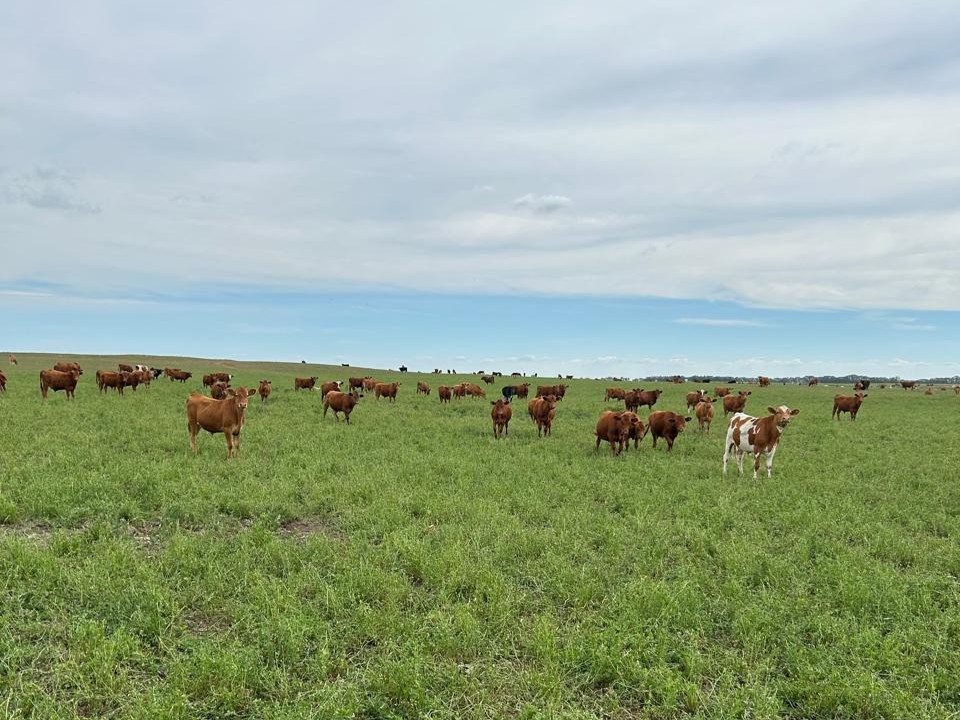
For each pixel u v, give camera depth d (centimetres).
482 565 796
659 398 4106
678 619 679
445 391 3347
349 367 9325
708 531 995
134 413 2094
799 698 554
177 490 1084
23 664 543
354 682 546
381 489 1188
